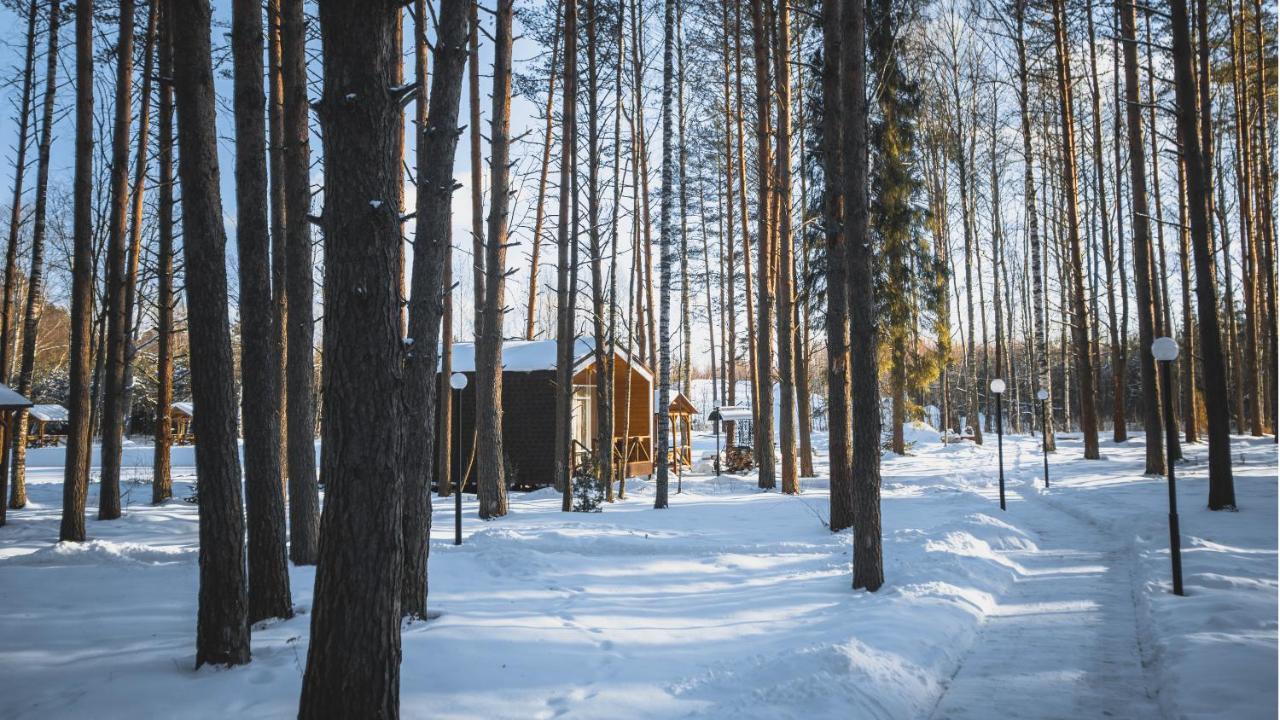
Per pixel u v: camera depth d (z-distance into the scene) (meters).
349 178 4.01
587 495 15.34
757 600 7.35
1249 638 5.43
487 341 14.36
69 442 12.01
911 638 5.81
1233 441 25.83
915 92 23.36
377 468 3.99
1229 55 22.94
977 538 10.58
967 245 31.94
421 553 6.55
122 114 13.83
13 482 16.98
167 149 15.97
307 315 9.68
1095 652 5.82
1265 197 25.98
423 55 13.32
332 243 4.05
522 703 4.55
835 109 10.01
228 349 5.54
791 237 18.09
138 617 6.88
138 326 19.12
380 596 3.96
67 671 5.29
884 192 23.20
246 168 6.93
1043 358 30.05
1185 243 26.89
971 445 36.94
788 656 5.14
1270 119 25.34
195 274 5.41
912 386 30.48
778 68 17.89
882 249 23.44
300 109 9.47
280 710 4.52
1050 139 31.47
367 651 3.90
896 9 20.83
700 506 15.66
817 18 10.10
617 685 4.85
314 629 3.96
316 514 9.70
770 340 19.58
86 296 12.34
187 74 5.43
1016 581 8.59
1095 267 34.88
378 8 4.07
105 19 14.91
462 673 5.07
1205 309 12.59
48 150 16.41
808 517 13.50
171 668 5.33
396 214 4.17
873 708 4.41
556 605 7.05
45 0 15.89
